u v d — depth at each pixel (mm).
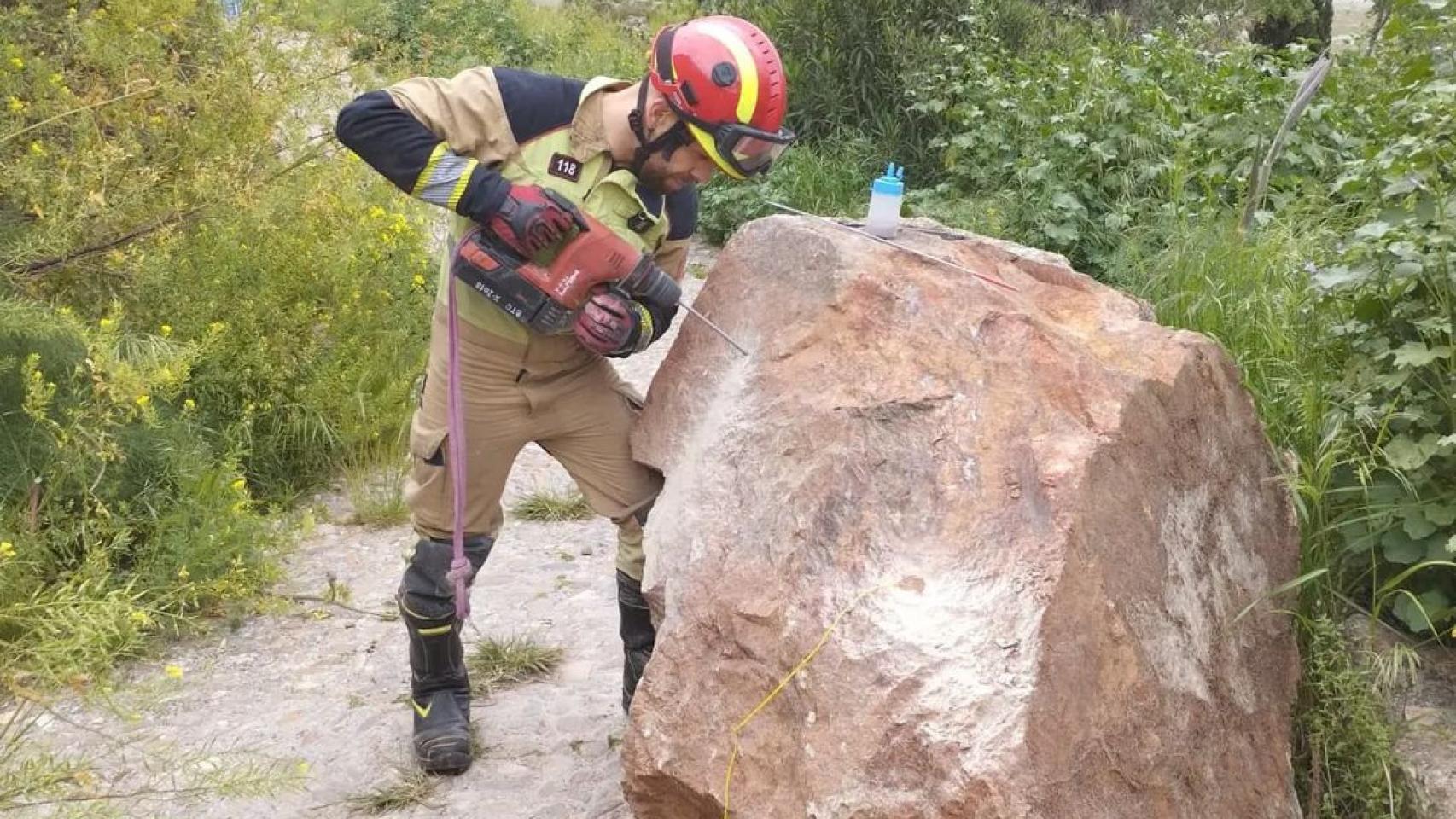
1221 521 3111
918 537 2641
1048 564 2488
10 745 2859
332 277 6031
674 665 2643
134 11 5742
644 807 2701
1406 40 4680
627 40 17438
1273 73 9406
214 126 5871
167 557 4516
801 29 11320
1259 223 7109
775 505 2717
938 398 2789
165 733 3865
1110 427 2721
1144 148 8742
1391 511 3520
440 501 3367
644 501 3377
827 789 2398
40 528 4480
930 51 10945
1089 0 16578
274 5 6703
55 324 4246
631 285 2965
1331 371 4090
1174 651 2738
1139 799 2533
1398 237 3656
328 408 5773
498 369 3188
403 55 9930
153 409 4246
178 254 5715
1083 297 3246
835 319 2939
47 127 5586
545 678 4234
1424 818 3059
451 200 2871
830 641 2510
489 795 3600
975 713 2344
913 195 10016
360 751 3809
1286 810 3010
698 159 2947
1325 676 3256
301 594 4824
